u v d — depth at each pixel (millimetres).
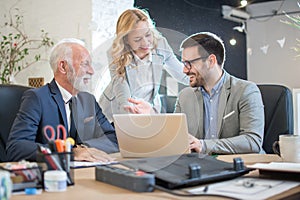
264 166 1116
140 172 967
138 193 902
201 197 855
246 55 3959
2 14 3918
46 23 3596
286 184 977
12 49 3777
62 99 1791
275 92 2227
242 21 4031
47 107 1723
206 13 3844
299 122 2709
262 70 3904
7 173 808
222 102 1795
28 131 1632
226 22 3947
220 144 1662
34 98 1704
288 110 2195
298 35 3654
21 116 1664
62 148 991
